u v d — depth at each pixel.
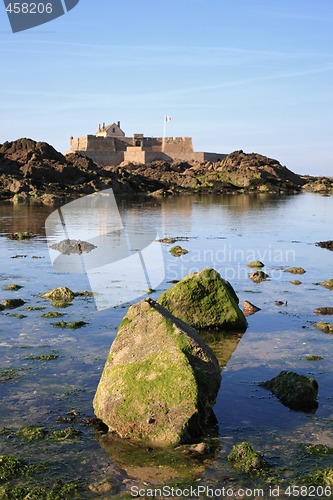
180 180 91.62
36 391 8.88
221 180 91.50
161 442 7.37
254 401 8.62
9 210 44.69
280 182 93.75
